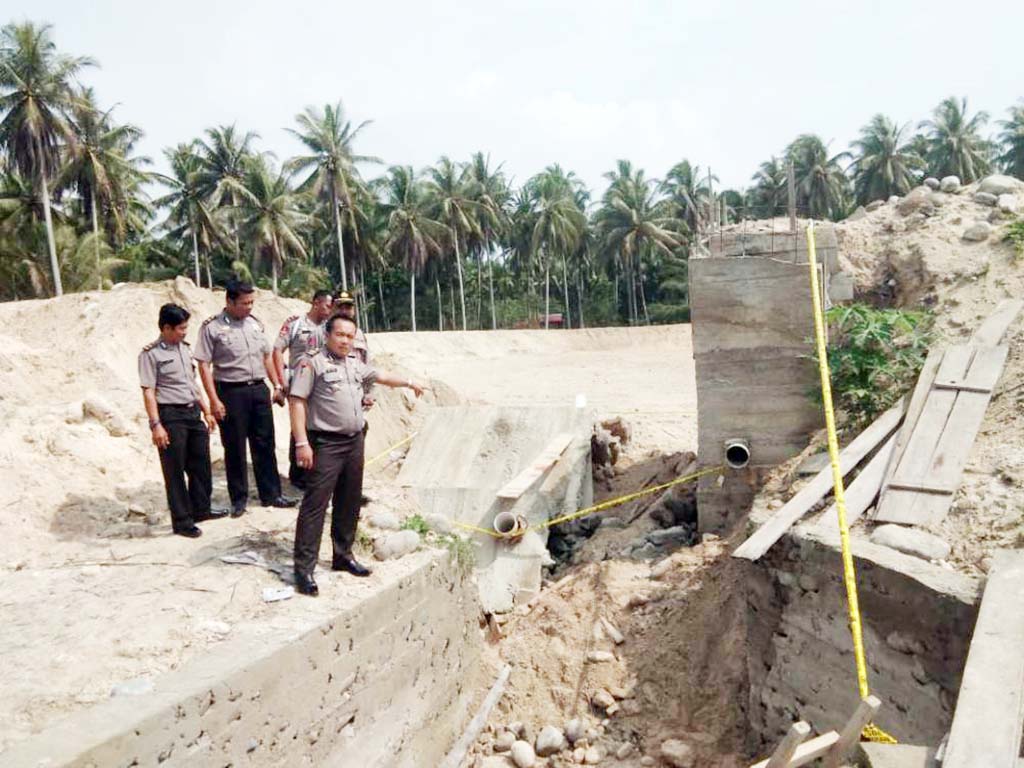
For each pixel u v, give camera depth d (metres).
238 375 6.16
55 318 10.84
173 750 3.40
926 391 6.44
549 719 6.32
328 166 40.66
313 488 4.89
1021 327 6.79
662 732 5.94
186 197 40.19
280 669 4.03
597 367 28.30
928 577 4.35
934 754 3.45
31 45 29.95
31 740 3.08
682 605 6.88
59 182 33.91
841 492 5.26
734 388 8.02
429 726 5.52
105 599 4.66
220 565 5.18
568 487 9.23
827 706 4.92
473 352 36.72
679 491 9.02
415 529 6.29
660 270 57.84
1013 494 5.06
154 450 7.59
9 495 6.03
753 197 51.50
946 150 48.62
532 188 54.09
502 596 7.91
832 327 7.74
